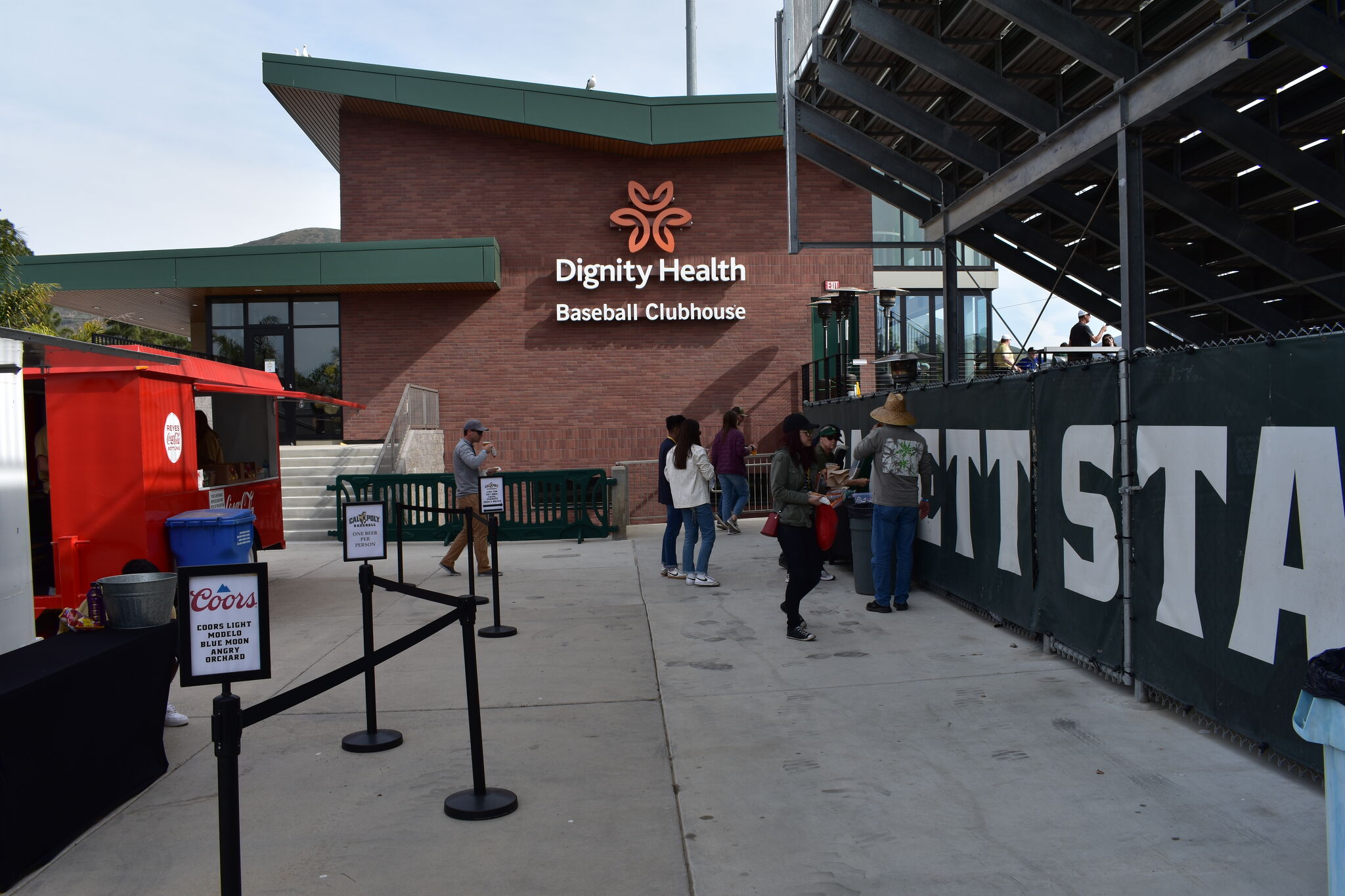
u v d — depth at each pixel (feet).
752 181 66.54
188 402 27.76
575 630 26.13
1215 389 15.64
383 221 65.46
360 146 65.41
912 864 11.91
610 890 11.51
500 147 65.77
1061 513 21.16
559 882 11.75
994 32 28.14
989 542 25.41
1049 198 34.42
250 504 34.73
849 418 39.24
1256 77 25.49
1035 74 28.84
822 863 12.01
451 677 21.40
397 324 65.05
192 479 27.96
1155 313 42.39
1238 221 31.99
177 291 62.59
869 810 13.60
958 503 27.66
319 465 56.49
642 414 65.92
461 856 12.49
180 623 9.67
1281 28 20.30
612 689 20.30
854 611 27.58
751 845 12.57
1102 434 19.25
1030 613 22.94
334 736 17.46
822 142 41.06
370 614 17.20
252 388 31.24
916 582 31.58
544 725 17.90
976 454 26.25
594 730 17.57
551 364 65.62
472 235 65.57
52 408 25.12
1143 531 17.89
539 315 65.72
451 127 65.31
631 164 66.18
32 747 12.48
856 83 32.53
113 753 14.43
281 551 45.03
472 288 63.77
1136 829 12.68
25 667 13.28
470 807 13.79
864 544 29.81
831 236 66.64
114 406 25.16
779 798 14.16
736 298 66.44
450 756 16.33
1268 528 14.39
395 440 52.65
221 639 9.77
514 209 65.77
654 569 36.81
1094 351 41.60
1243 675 15.01
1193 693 16.34
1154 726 16.74
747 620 26.81
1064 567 21.09
